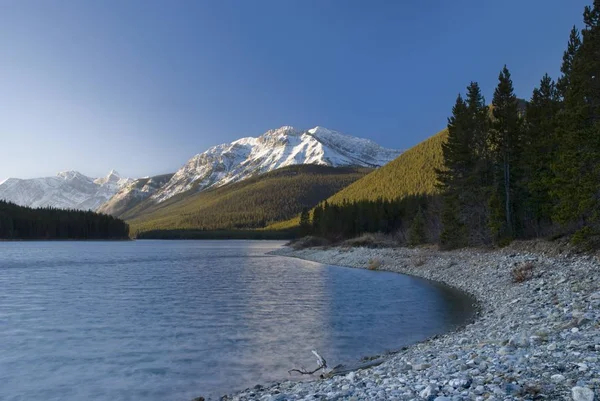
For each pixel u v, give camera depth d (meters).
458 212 56.56
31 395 13.74
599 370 8.84
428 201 100.62
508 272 33.75
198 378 15.04
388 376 12.14
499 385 8.80
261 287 39.69
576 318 14.84
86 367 16.39
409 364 13.33
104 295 34.97
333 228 123.50
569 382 8.29
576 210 30.48
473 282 36.28
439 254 55.50
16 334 21.59
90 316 26.14
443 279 42.47
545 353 11.10
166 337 20.84
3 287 40.47
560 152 33.59
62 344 19.66
